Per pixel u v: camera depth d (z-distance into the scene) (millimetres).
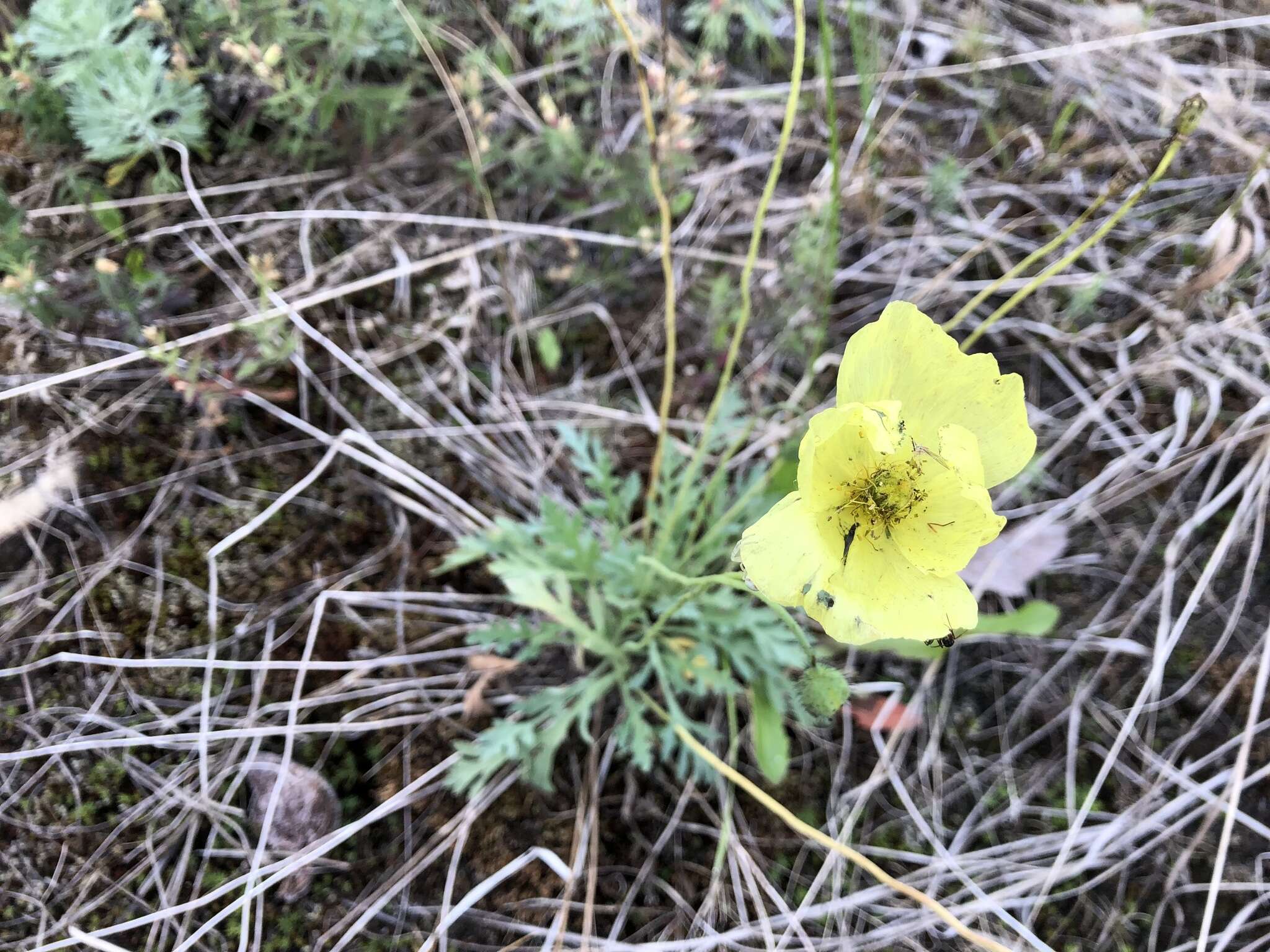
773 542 138
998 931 193
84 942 172
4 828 177
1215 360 235
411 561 219
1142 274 250
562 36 265
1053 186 262
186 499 207
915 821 205
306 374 222
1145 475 230
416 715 204
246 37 209
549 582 218
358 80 245
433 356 237
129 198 227
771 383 248
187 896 180
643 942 191
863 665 219
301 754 194
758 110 269
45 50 203
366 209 244
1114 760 209
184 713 191
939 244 258
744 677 221
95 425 205
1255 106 264
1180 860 199
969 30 276
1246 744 199
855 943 192
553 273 248
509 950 187
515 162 248
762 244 263
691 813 206
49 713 185
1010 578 223
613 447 242
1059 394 244
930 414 151
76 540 198
